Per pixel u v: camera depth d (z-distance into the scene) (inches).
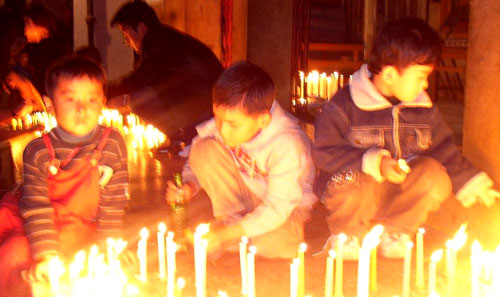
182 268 135.0
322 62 617.6
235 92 124.2
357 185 138.3
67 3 606.9
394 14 626.2
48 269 116.2
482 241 147.7
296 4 363.6
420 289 123.5
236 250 145.1
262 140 136.2
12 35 442.6
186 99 272.8
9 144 266.1
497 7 146.6
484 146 153.0
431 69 132.5
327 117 144.3
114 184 134.8
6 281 119.7
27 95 311.9
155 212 175.2
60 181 128.9
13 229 128.6
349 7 692.1
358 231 141.6
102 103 129.1
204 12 342.0
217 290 123.6
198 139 147.4
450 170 146.5
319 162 143.1
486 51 150.6
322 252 142.6
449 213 161.2
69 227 130.3
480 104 153.6
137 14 269.7
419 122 144.9
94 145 131.2
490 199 143.9
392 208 143.9
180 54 271.1
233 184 147.1
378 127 143.6
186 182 151.0
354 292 123.2
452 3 514.6
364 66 146.1
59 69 123.9
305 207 145.0
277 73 373.7
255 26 368.5
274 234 138.5
